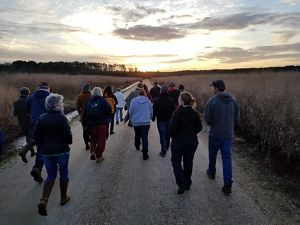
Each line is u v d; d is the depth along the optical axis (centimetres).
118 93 1434
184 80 3453
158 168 743
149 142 1038
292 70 2203
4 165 767
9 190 604
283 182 649
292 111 878
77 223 474
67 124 518
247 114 1122
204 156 849
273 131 880
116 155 862
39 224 471
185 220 483
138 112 814
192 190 604
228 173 588
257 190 604
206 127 1306
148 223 475
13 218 491
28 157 838
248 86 1567
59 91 2859
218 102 601
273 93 1138
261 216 495
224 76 2594
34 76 3344
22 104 795
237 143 999
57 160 520
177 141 587
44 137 517
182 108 592
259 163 781
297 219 486
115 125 1391
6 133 1103
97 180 658
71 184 634
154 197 571
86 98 923
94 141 802
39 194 583
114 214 504
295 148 764
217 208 524
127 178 671
